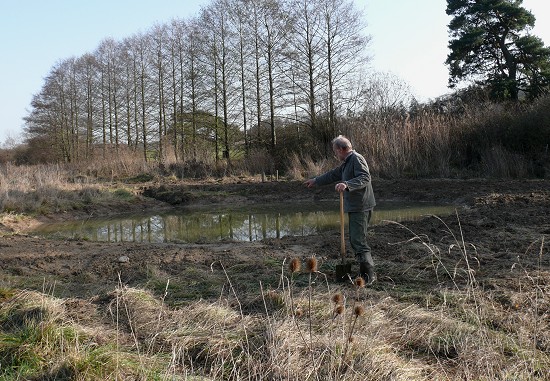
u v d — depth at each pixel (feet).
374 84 90.94
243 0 99.09
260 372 13.02
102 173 93.20
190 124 116.16
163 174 90.89
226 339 14.89
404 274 21.94
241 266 24.48
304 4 95.25
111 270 25.31
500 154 65.72
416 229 32.99
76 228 47.98
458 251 25.77
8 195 54.08
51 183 62.64
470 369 13.05
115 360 13.52
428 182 63.00
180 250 29.68
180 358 14.35
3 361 13.96
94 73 140.97
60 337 14.73
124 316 17.40
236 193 66.85
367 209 20.72
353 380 12.36
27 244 33.55
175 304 18.69
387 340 14.94
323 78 97.04
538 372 12.85
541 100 71.10
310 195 63.57
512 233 30.19
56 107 150.92
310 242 30.99
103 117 140.77
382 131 74.64
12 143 175.22
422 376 12.96
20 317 16.81
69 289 22.24
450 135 74.69
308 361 13.23
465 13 101.09
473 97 94.17
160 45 119.65
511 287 19.26
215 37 104.99
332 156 82.84
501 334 14.90
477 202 46.73
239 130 109.29
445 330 15.35
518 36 99.25
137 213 58.13
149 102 126.93
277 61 99.91
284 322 15.28
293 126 101.60
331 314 16.24
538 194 46.60
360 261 20.66
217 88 107.76
